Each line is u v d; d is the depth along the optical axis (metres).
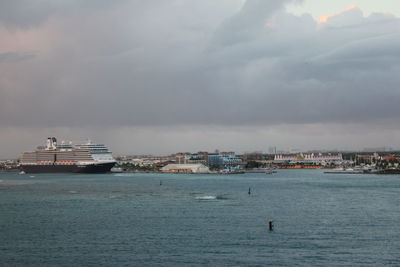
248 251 94.50
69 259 89.62
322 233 111.81
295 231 114.31
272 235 109.50
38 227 122.12
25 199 194.75
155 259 89.00
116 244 101.12
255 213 145.38
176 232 113.38
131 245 100.12
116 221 130.25
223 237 107.44
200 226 121.25
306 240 104.19
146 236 108.94
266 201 181.62
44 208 161.88
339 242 102.12
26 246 100.06
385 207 160.50
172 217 136.75
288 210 152.88
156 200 186.12
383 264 85.56
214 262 86.81
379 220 131.00
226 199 190.25
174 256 91.00
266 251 94.44
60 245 100.69
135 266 84.75
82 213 147.62
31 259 89.88
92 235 110.69
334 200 184.75
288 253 92.88
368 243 101.12
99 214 144.75
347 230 115.69
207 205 167.38
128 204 172.00
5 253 94.31
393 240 104.00
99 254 92.94
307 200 185.38
